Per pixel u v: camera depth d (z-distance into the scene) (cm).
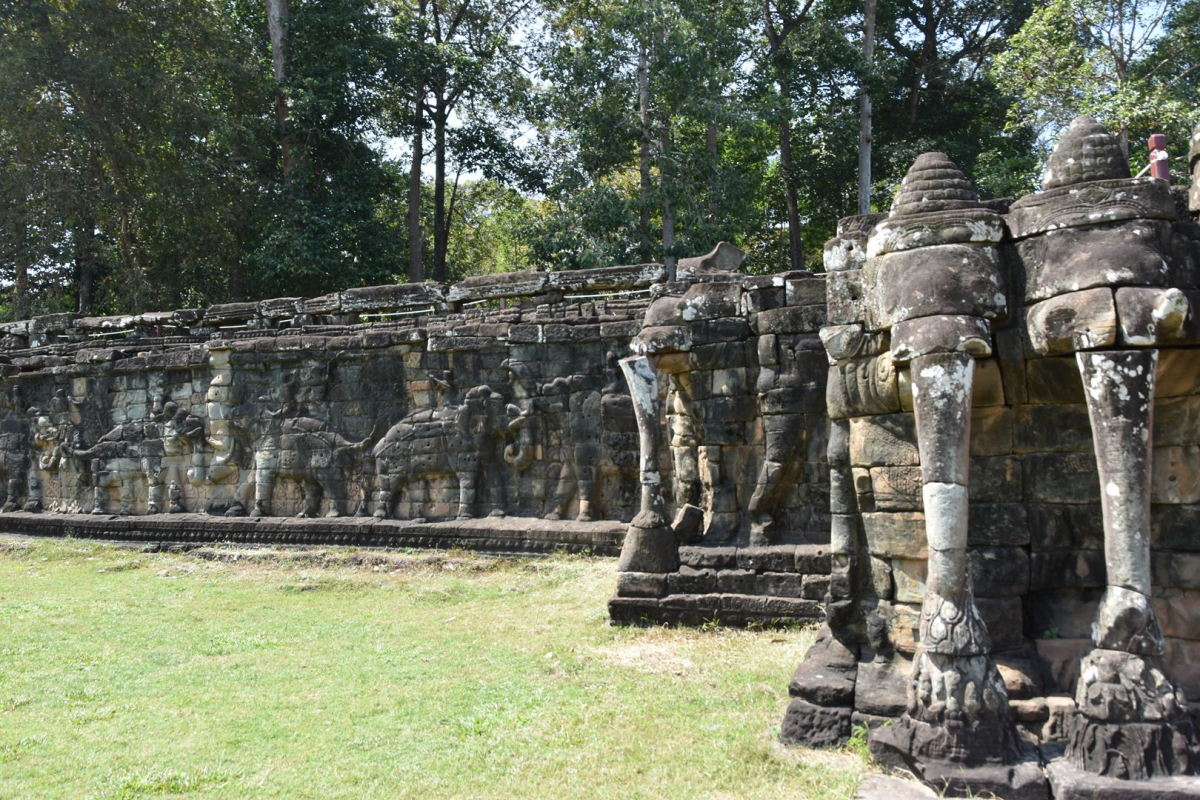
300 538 1452
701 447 967
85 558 1495
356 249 2614
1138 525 470
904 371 548
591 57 2220
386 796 552
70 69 2230
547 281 1467
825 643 636
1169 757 454
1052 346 503
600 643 855
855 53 2331
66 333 1905
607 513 1302
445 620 997
